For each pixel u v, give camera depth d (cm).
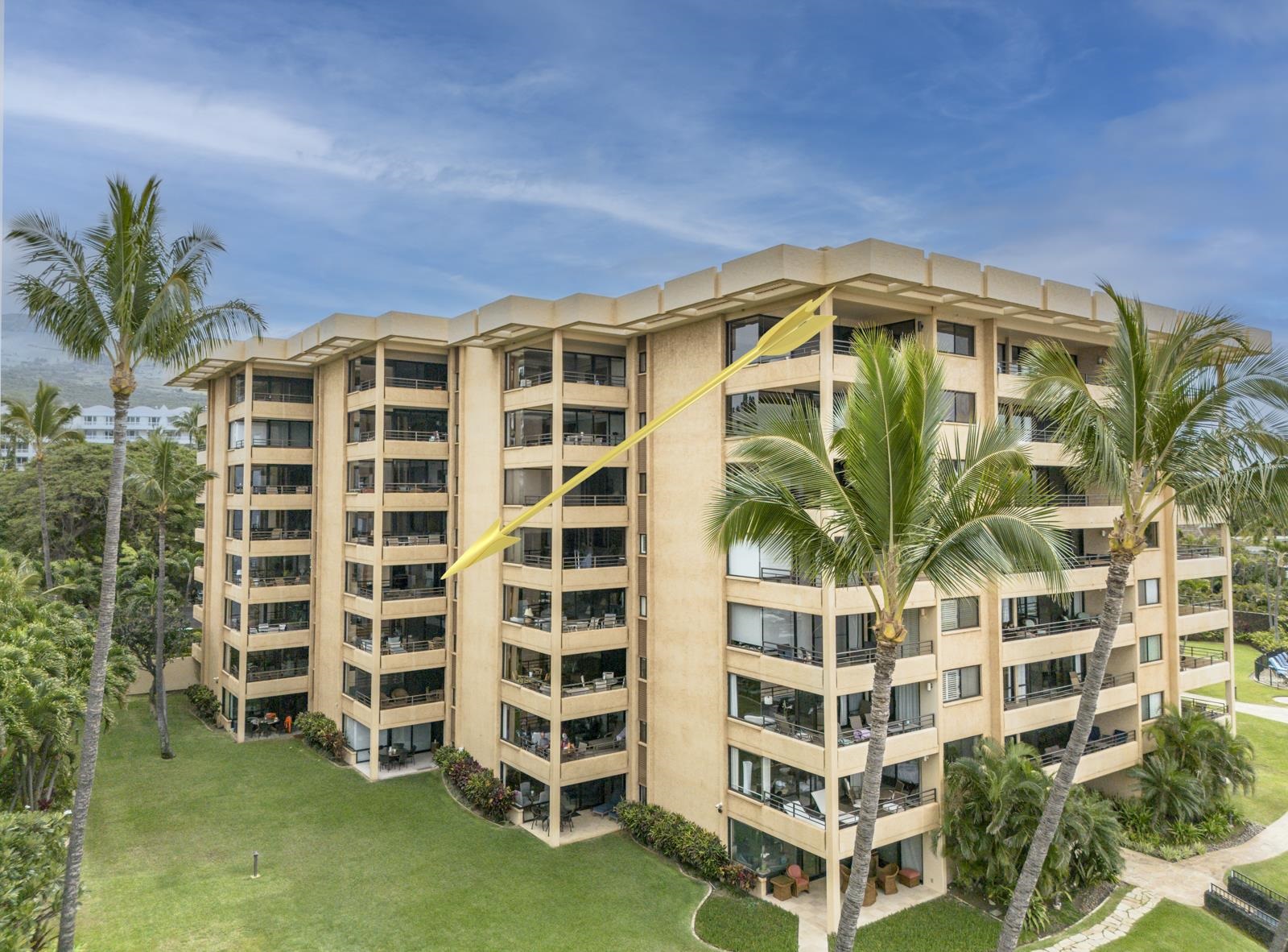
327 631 4544
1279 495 1797
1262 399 1816
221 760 4134
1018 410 3272
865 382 1650
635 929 2609
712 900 2789
